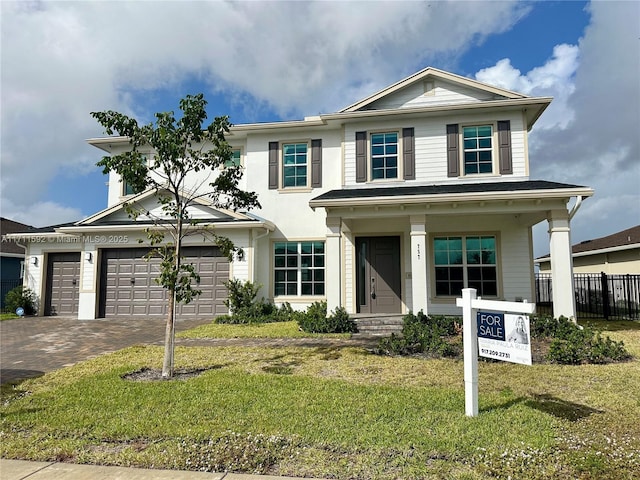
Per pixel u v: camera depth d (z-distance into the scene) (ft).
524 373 21.33
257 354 26.63
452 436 13.30
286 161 49.96
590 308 50.37
